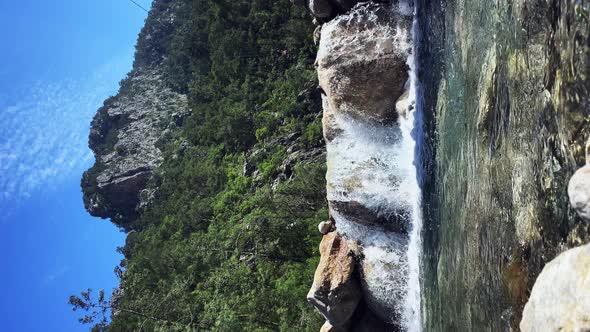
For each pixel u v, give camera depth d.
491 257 10.22
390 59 16.19
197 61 63.94
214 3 56.41
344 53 16.89
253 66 50.62
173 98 84.69
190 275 41.12
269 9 50.19
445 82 13.38
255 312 30.81
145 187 72.69
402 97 16.31
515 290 9.20
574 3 6.98
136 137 80.38
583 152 6.92
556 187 7.68
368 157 17.66
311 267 29.52
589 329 5.31
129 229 76.31
